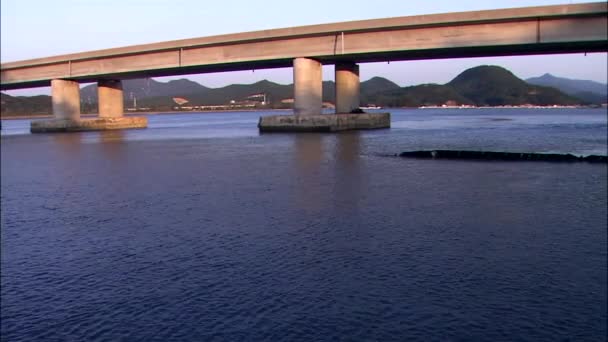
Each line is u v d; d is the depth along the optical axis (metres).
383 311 7.52
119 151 39.91
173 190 19.03
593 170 23.53
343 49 58.00
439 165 25.80
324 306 7.74
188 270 9.54
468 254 10.23
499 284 8.52
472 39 51.12
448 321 7.18
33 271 9.73
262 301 7.98
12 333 7.15
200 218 14.01
